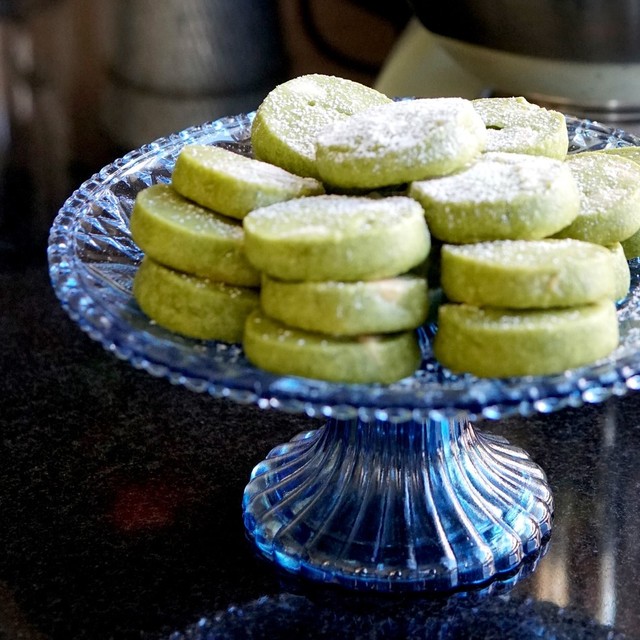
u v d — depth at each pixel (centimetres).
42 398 60
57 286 48
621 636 47
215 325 47
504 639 47
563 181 47
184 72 85
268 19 86
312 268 44
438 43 73
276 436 57
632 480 55
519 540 51
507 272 44
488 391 42
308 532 51
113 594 49
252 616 48
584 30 65
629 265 52
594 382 43
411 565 50
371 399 42
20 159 87
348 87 55
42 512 53
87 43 93
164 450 57
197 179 49
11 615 48
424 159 47
